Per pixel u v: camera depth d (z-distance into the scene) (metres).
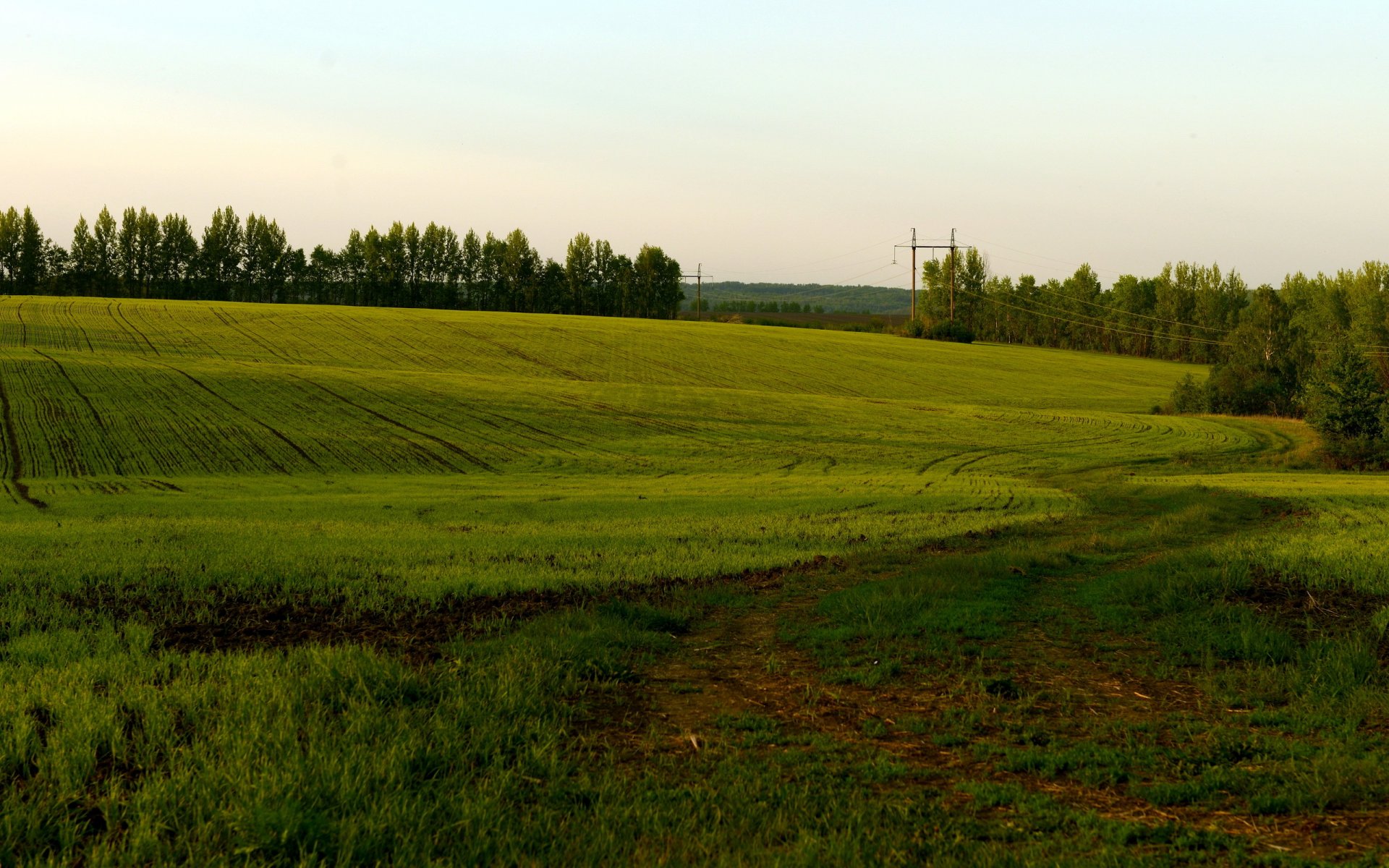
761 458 47.94
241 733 6.94
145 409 50.62
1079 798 6.53
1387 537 18.61
